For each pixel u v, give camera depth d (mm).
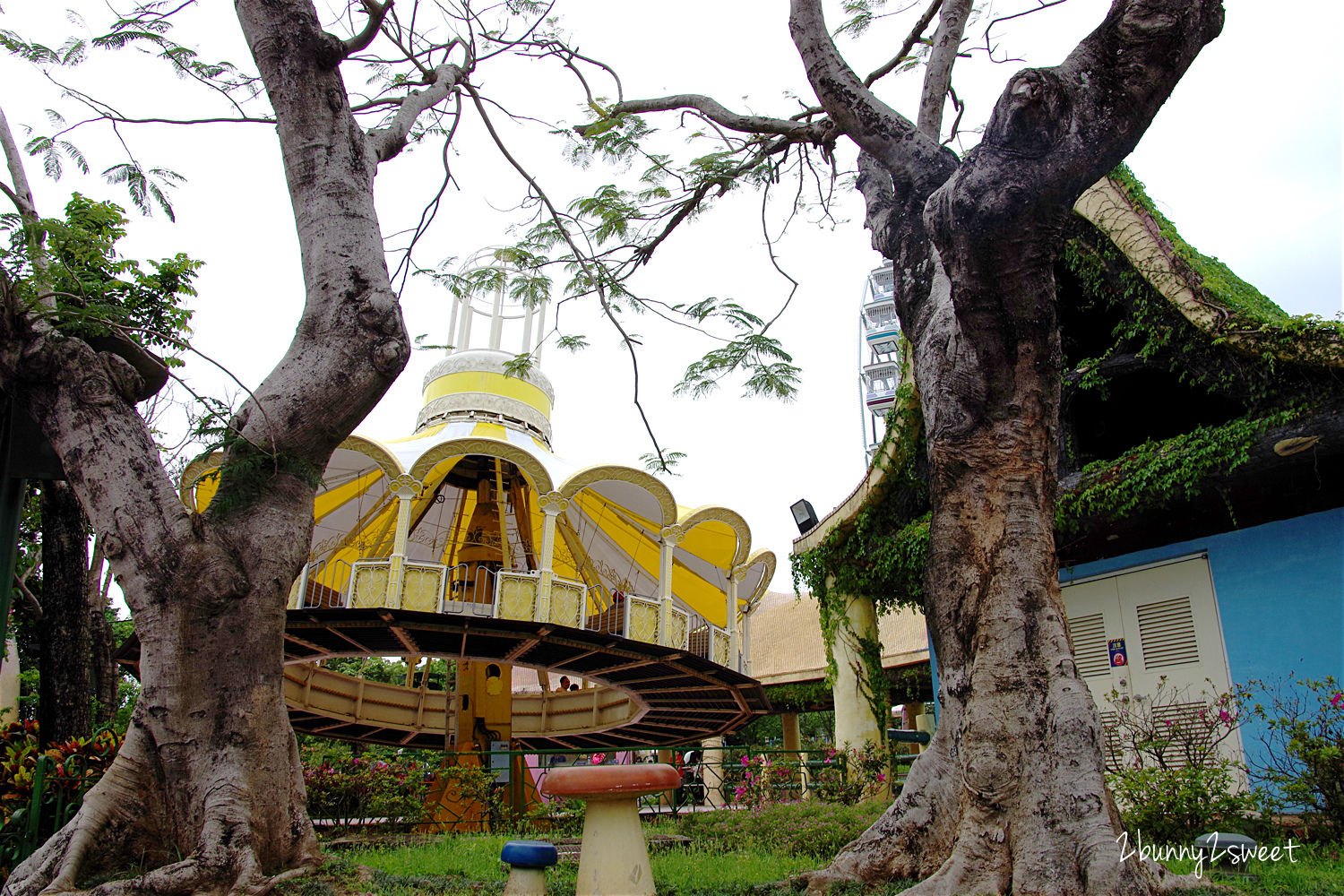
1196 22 4516
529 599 13617
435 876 5891
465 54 8422
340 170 6039
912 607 15664
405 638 13555
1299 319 8930
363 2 6598
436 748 21391
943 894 4422
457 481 18484
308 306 5727
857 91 6527
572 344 9469
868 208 7191
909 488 13758
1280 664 9547
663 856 7758
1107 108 4520
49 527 9969
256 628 5078
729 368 8898
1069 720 4707
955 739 5168
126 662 12805
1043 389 5309
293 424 5391
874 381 40188
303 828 5035
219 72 7848
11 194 6371
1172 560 10867
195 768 4730
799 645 23781
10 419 7219
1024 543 5148
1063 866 4348
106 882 4371
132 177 7762
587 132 9242
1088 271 11227
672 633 14938
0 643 6965
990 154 4684
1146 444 10375
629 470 14930
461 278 9211
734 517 16297
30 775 7039
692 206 9312
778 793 13133
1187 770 8125
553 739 21359
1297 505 9820
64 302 5953
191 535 5043
